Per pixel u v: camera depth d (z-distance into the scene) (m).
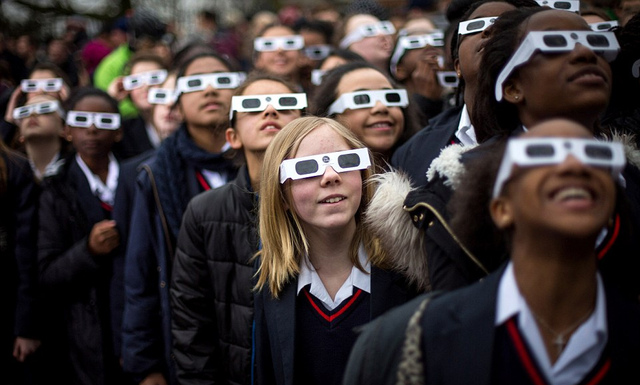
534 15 1.76
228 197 2.65
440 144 2.49
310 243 2.22
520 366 1.33
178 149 3.36
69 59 8.29
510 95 1.77
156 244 3.20
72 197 3.78
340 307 2.19
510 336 1.35
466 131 2.37
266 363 2.29
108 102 3.99
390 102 2.98
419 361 1.42
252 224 2.56
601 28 2.64
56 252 3.70
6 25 10.52
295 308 2.18
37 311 3.86
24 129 4.18
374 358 1.47
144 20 6.87
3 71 5.85
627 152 1.86
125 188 3.55
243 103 2.83
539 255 1.31
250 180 2.76
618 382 1.35
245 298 2.51
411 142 2.61
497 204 1.38
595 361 1.35
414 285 2.16
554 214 1.24
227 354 2.57
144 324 3.15
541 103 1.69
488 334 1.36
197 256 2.66
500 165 1.48
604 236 1.61
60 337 3.85
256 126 2.80
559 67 1.66
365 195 2.23
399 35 4.13
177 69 4.52
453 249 1.71
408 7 7.93
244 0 14.52
